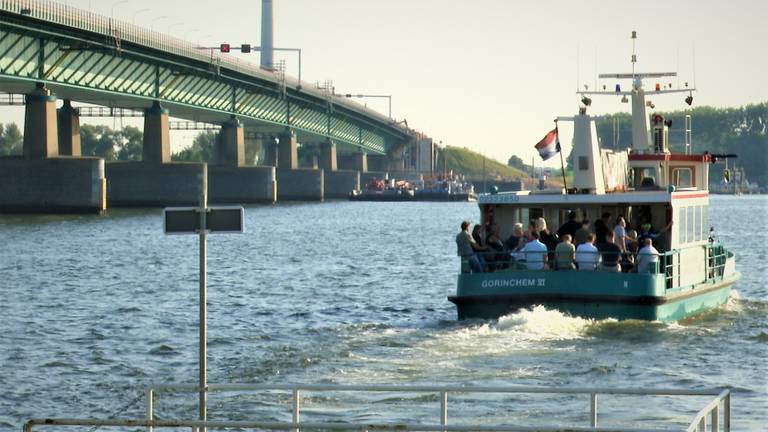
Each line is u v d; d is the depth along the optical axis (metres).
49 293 125.12
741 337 75.38
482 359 67.38
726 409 35.34
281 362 70.06
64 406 61.00
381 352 71.88
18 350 80.81
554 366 65.38
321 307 109.44
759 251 193.75
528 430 32.06
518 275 76.44
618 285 75.00
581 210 81.25
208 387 38.09
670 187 78.81
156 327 93.38
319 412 55.25
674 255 79.38
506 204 81.25
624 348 70.25
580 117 82.44
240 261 177.88
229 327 92.81
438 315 102.31
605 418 53.34
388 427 31.77
